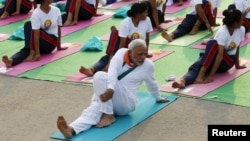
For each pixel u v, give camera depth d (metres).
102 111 7.40
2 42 11.81
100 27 12.68
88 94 8.70
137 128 7.39
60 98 8.61
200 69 8.92
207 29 12.04
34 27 10.27
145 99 8.34
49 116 7.96
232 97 8.30
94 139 7.06
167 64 9.98
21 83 9.34
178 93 8.55
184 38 11.55
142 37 9.73
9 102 8.55
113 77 7.32
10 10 13.84
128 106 7.60
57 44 10.92
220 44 8.83
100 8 14.40
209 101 8.20
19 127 7.63
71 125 7.21
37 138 7.25
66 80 9.34
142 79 7.68
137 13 9.47
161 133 7.24
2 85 9.28
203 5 11.69
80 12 12.98
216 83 8.88
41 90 8.98
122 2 14.93
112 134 7.20
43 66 10.13
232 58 9.15
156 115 7.79
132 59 7.47
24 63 10.30
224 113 7.77
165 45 11.12
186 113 7.82
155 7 12.09
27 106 8.36
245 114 7.70
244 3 11.35
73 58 10.55
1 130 7.55
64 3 14.57
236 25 8.84
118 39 9.62
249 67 9.61
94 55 10.70
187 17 11.81
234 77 9.15
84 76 9.48
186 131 7.27
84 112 7.45
